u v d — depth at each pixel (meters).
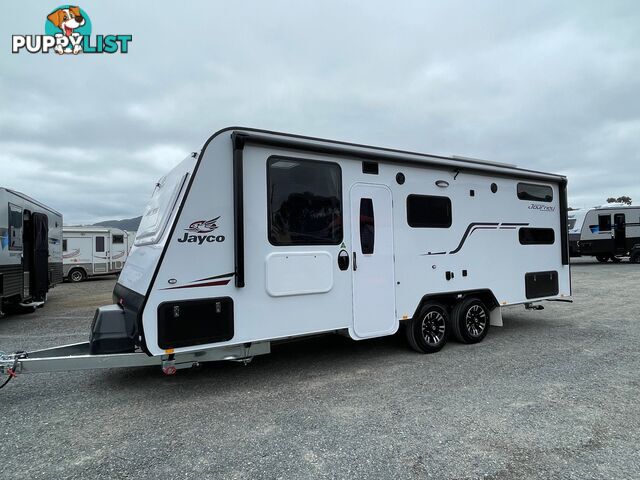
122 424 3.53
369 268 5.02
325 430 3.36
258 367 5.07
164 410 3.81
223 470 2.80
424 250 5.53
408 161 5.34
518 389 4.22
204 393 4.22
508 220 6.50
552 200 7.18
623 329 7.11
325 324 4.68
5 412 3.81
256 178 4.27
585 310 9.10
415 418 3.56
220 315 4.05
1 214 8.02
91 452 3.07
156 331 3.77
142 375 4.83
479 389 4.23
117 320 4.15
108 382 4.60
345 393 4.16
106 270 19.58
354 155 4.89
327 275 4.68
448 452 3.00
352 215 4.91
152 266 3.87
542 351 5.67
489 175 6.28
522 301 6.63
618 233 20.53
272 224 4.35
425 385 4.36
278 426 3.45
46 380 4.68
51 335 7.42
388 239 5.20
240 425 3.47
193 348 3.91
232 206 4.15
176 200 4.13
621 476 2.70
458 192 5.91
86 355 3.98
